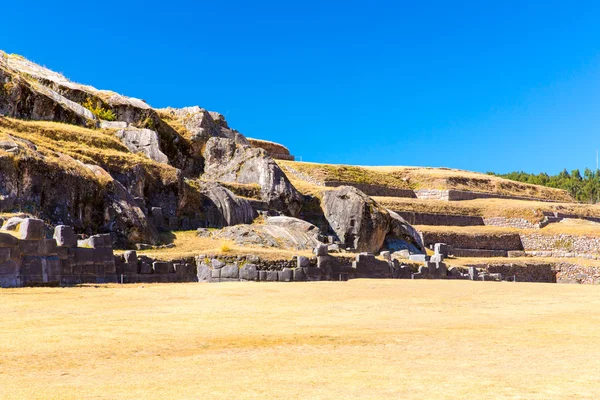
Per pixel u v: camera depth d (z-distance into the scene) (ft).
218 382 28.68
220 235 128.47
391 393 25.99
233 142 174.19
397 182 272.10
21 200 102.12
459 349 38.09
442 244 178.60
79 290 67.77
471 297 77.46
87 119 160.04
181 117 191.62
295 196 159.12
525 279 183.93
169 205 135.03
